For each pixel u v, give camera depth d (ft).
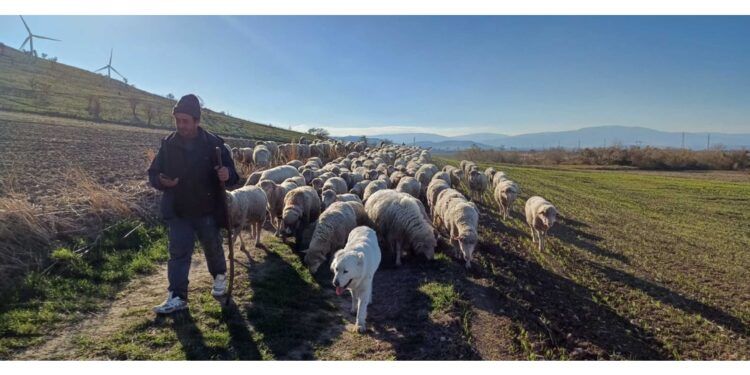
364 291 23.11
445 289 27.81
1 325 18.98
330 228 31.17
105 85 290.15
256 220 34.83
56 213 30.86
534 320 25.25
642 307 29.89
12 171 44.73
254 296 24.53
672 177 190.39
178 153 21.70
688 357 23.15
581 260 40.57
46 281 23.27
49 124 112.98
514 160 291.17
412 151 144.56
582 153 288.92
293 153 96.22
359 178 62.59
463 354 20.88
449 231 39.86
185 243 22.18
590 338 23.93
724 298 33.53
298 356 19.62
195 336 19.95
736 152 254.68
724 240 58.18
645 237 55.52
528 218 45.47
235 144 115.85
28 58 302.25
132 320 20.77
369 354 20.34
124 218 34.37
